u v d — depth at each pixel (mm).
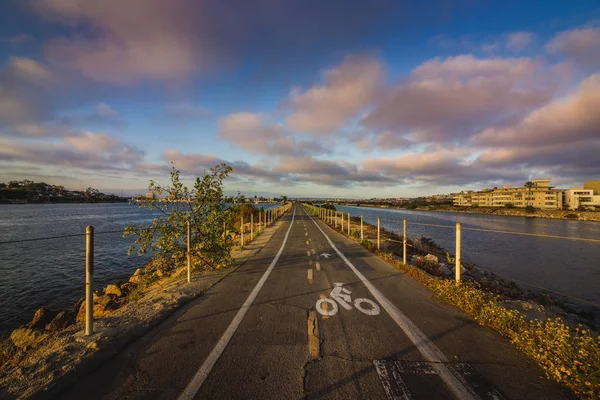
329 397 3004
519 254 23891
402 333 4590
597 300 12266
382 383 3256
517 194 111312
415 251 17750
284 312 5496
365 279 8094
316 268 9523
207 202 9695
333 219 34781
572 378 3193
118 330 4477
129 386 3195
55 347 4141
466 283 6668
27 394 2967
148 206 8906
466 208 124750
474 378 3381
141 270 13492
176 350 4004
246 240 17266
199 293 6695
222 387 3166
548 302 10703
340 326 4844
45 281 14867
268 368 3549
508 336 4520
